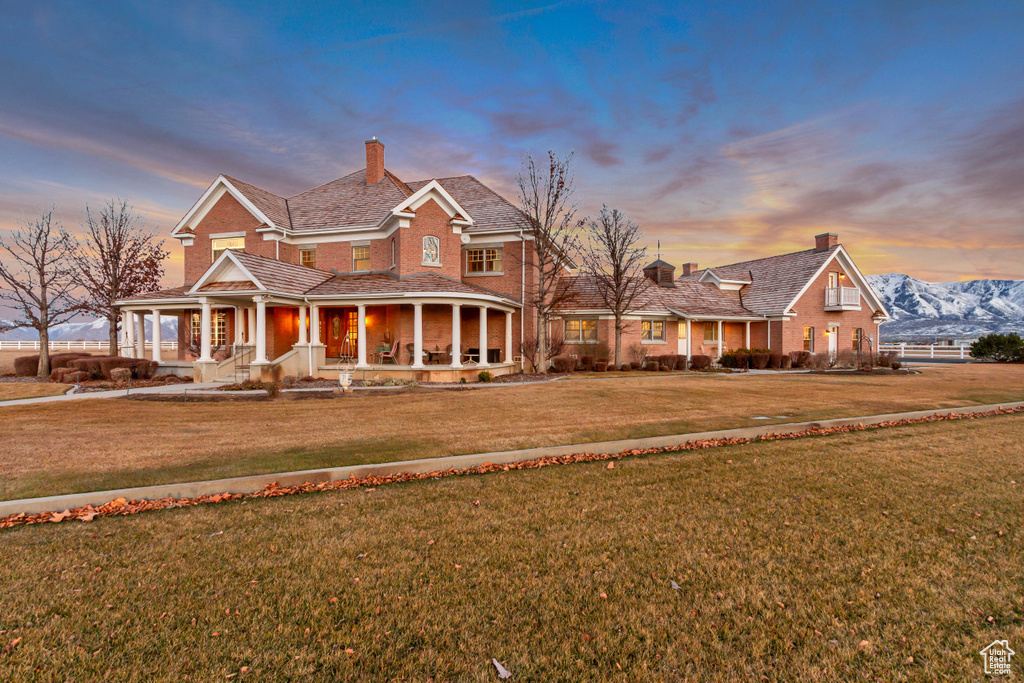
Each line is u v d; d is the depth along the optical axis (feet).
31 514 17.37
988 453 25.86
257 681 9.23
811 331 109.50
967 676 9.34
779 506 18.19
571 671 9.49
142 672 9.50
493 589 12.45
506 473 22.44
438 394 49.34
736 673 9.45
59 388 52.65
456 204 74.64
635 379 67.21
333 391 51.57
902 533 15.80
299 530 16.03
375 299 63.98
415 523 16.63
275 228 75.51
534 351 78.74
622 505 18.30
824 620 11.16
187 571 13.35
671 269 112.57
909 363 110.63
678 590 12.41
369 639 10.46
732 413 37.52
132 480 20.30
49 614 11.39
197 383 59.57
